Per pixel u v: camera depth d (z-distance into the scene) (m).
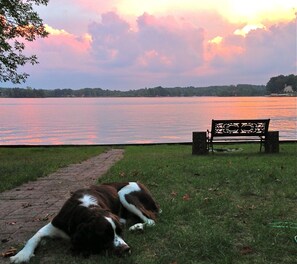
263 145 17.02
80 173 10.80
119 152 18.73
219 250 4.45
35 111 101.81
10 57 18.86
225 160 12.52
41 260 4.21
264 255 4.39
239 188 7.88
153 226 5.21
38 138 37.00
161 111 91.81
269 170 9.91
